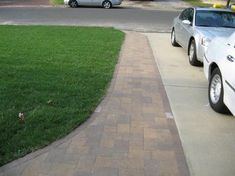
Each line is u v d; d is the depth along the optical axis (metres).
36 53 9.98
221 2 32.50
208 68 6.76
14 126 5.20
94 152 4.71
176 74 8.78
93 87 7.12
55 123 5.40
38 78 7.52
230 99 5.54
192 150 4.98
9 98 6.26
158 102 6.62
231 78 5.51
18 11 23.45
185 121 5.91
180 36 11.45
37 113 5.66
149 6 29.48
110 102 6.45
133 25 18.19
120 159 4.59
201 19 10.50
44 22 18.31
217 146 5.13
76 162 4.48
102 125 5.50
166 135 5.30
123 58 10.00
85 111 5.89
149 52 11.08
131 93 7.00
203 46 9.12
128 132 5.32
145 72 8.62
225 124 5.88
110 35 13.78
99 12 23.56
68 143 4.90
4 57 9.32
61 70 8.25
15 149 4.66
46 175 4.20
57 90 6.82
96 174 4.26
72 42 11.98
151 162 4.55
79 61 9.23
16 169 4.29
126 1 31.75
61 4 28.78
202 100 6.96
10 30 14.36
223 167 4.59
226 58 5.93
